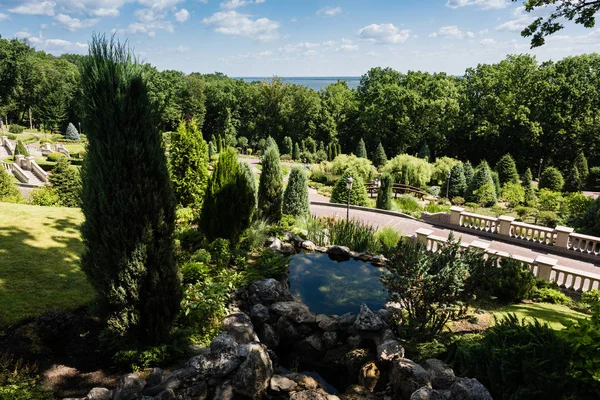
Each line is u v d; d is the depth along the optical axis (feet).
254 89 221.46
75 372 16.65
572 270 32.89
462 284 20.18
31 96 204.44
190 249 31.73
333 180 112.27
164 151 17.71
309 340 23.41
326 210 68.08
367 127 161.17
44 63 223.71
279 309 25.09
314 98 200.34
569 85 121.29
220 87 242.37
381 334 22.12
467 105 145.69
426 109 146.41
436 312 20.85
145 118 16.67
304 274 32.40
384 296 28.86
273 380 17.81
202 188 41.75
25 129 208.44
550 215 62.49
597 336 15.49
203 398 16.24
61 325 18.45
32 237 29.66
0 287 21.89
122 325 17.30
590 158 127.13
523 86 131.23
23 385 14.62
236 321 22.16
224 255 29.73
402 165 105.50
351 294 29.14
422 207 76.79
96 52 15.89
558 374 14.23
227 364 16.98
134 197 16.49
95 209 16.39
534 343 15.24
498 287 27.96
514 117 127.34
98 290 17.19
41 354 17.37
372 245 38.04
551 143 128.36
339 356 21.99
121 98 15.92
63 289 22.62
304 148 176.35
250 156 189.47
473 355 17.15
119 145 15.96
